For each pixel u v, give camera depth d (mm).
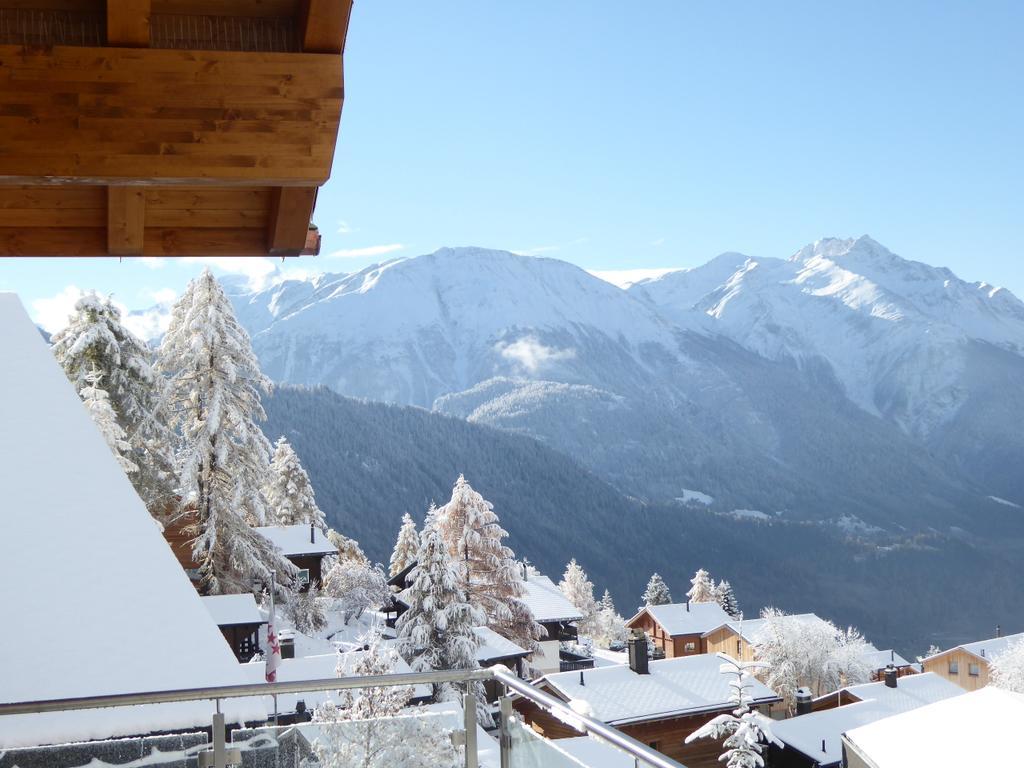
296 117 4449
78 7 4328
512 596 39625
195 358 27266
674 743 29312
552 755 3648
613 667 31969
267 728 4105
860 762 19016
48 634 8742
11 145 4238
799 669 46656
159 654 8797
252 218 5098
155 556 9734
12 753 3949
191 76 4371
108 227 4926
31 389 11172
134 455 27016
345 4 4387
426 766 4152
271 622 13758
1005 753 16281
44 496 10039
